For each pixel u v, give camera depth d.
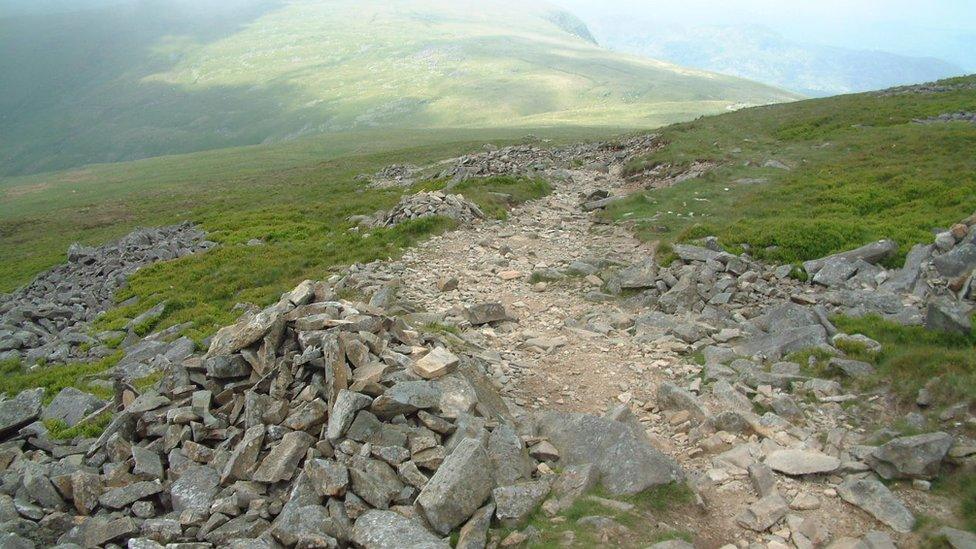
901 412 11.49
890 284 17.86
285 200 62.25
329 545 8.36
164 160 175.50
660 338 17.08
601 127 169.12
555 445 11.42
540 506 9.52
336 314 14.48
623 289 21.50
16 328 30.08
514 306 21.20
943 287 16.64
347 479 9.55
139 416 12.60
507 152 59.84
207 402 12.41
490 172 47.69
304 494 9.48
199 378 13.34
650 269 21.84
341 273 26.69
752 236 23.80
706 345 16.39
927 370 12.09
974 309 14.80
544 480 10.11
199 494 10.20
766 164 38.94
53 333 30.39
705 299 19.75
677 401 13.17
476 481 9.50
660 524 9.00
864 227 23.06
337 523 8.87
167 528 9.33
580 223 33.81
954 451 9.64
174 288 32.50
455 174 50.75
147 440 12.36
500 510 9.23
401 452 10.23
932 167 31.27
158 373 19.06
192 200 80.81
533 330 18.89
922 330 14.51
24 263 54.28
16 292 40.47
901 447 9.74
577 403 14.14
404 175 66.62
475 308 19.33
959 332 13.78
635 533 8.70
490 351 16.80
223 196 79.94
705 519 9.46
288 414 11.66
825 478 10.09
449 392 11.88
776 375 13.50
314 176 86.31
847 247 21.89
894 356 13.22
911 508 9.05
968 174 28.42
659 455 10.33
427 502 9.00
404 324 15.49
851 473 10.07
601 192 39.59
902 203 27.06
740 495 10.02
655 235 28.53
